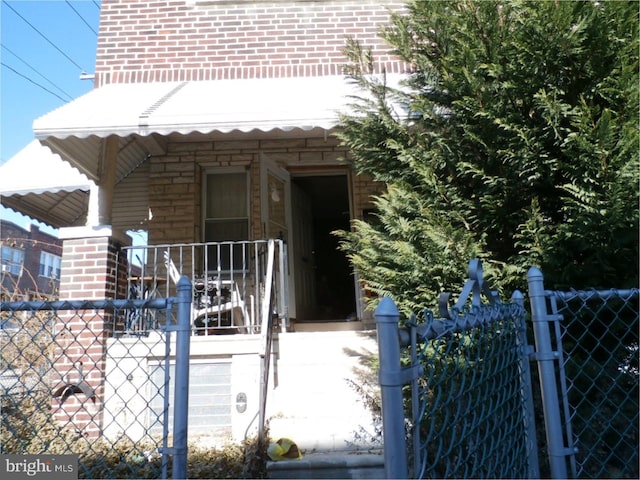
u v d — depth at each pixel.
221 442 5.58
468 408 1.98
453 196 4.84
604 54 4.10
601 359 4.21
